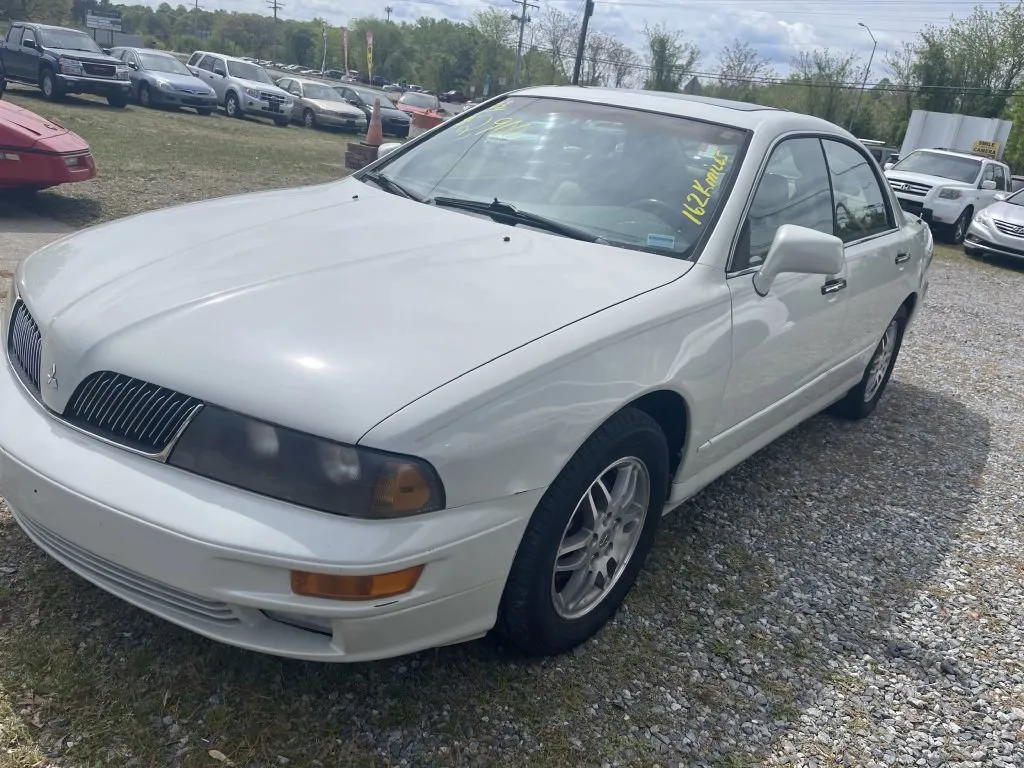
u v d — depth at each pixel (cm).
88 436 205
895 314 462
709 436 291
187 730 208
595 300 246
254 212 295
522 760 215
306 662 235
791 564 330
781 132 340
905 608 312
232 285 226
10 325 250
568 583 250
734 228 295
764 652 274
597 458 230
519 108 362
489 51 7894
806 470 421
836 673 269
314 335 205
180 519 187
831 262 294
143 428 198
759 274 299
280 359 197
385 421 187
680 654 266
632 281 262
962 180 1633
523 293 241
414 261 252
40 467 204
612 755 222
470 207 309
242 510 186
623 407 241
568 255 273
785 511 373
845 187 394
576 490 226
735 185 305
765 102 5875
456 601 206
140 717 209
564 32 6419
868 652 283
